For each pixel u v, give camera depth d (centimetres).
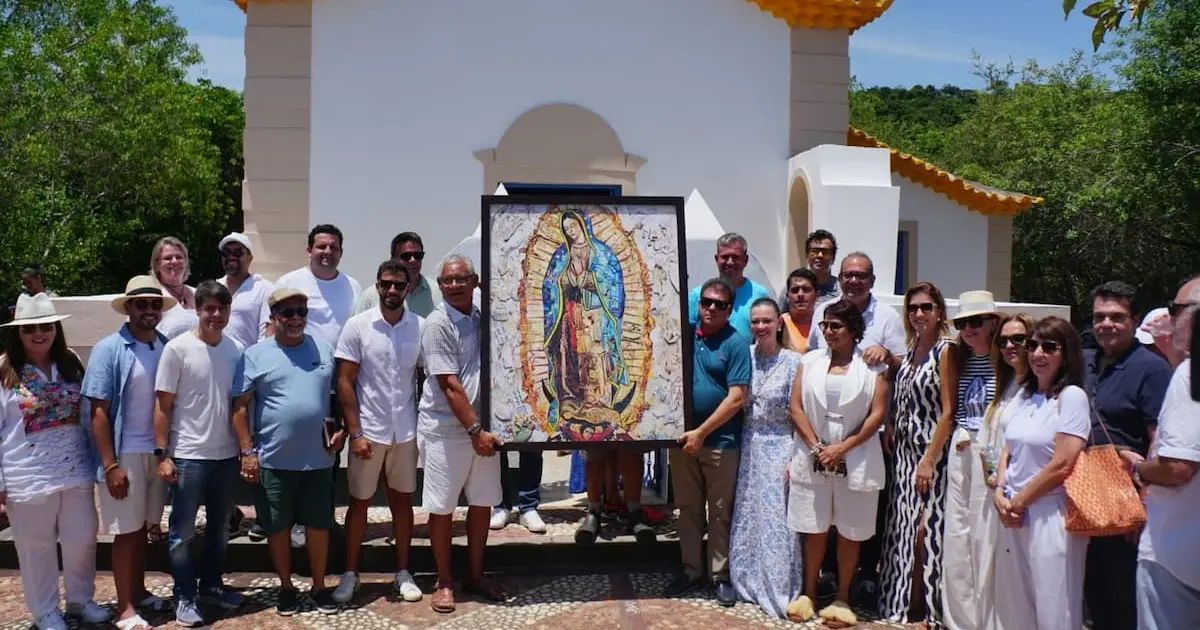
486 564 581
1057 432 409
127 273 2541
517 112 931
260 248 904
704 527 552
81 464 485
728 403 513
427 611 512
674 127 957
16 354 473
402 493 535
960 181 1248
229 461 509
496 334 514
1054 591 409
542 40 933
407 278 521
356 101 907
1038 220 1886
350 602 524
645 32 949
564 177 940
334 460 520
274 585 556
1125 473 402
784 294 623
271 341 513
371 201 912
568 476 776
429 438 516
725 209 970
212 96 2823
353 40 905
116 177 1938
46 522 476
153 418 494
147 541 555
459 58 921
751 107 971
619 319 523
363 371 522
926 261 1279
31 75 1714
